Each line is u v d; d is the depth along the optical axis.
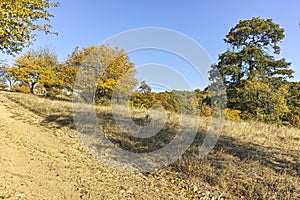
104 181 4.21
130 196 3.71
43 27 7.40
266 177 4.49
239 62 23.00
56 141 6.59
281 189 4.01
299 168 4.93
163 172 4.87
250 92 17.81
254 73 21.44
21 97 14.98
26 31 6.72
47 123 8.62
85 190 3.68
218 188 4.18
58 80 21.83
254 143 7.05
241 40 24.06
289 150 6.36
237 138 7.58
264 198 3.77
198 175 4.61
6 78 33.19
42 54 26.25
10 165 4.11
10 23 6.02
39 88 27.12
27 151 5.20
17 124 7.87
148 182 4.38
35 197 3.20
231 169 4.79
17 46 7.26
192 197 3.91
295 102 19.58
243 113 17.53
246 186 4.18
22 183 3.52
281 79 21.89
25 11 6.05
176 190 4.14
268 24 23.27
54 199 3.24
